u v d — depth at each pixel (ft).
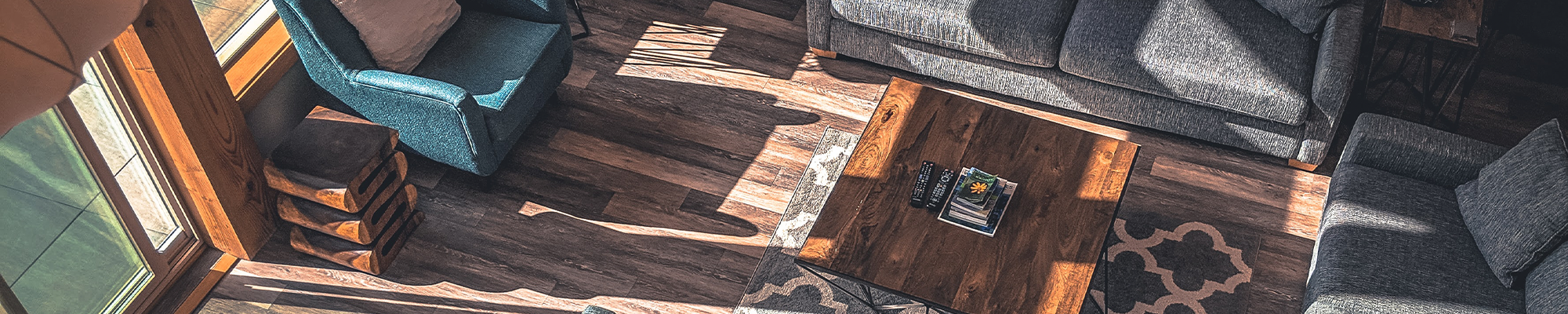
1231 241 12.06
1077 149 11.06
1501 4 14.16
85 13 3.59
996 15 13.00
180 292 11.38
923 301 9.52
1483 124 13.69
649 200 12.55
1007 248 9.91
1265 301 11.45
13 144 9.20
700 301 11.44
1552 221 9.42
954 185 10.58
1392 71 14.40
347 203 10.51
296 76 12.36
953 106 11.59
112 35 3.81
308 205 11.00
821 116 13.80
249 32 12.13
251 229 11.59
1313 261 11.07
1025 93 13.76
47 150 9.53
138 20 8.89
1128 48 12.55
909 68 14.20
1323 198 12.66
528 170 12.88
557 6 12.57
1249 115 12.54
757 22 15.38
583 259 11.83
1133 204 12.49
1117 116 13.41
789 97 14.08
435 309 11.29
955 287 9.56
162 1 9.15
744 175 12.92
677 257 11.89
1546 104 14.03
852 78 14.46
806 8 15.42
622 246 11.98
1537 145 10.02
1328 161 13.12
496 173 12.82
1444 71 13.08
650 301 11.43
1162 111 13.00
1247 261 11.85
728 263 11.84
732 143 13.35
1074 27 12.92
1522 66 14.61
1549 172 9.69
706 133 13.47
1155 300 11.39
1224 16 12.89
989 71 13.67
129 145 10.25
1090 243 9.98
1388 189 11.04
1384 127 11.19
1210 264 11.78
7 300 6.97
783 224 12.28
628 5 15.53
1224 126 12.82
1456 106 13.94
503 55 12.19
